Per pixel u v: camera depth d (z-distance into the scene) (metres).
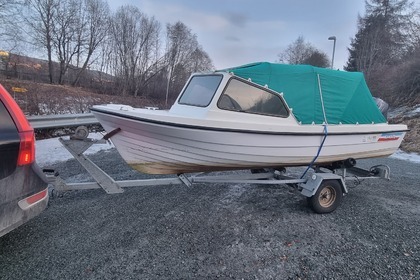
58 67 31.47
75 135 3.06
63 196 3.97
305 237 3.04
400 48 29.80
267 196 4.27
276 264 2.52
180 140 3.09
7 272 2.25
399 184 5.53
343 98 3.88
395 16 35.28
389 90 18.75
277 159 3.61
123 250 2.64
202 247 2.75
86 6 32.66
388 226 3.42
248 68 3.34
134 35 33.97
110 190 3.18
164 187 4.55
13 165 2.14
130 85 33.09
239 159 3.41
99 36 33.56
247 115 3.25
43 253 2.53
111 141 3.38
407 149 9.71
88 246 2.68
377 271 2.47
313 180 3.65
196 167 3.41
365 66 32.91
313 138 3.67
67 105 11.81
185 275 2.31
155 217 3.38
